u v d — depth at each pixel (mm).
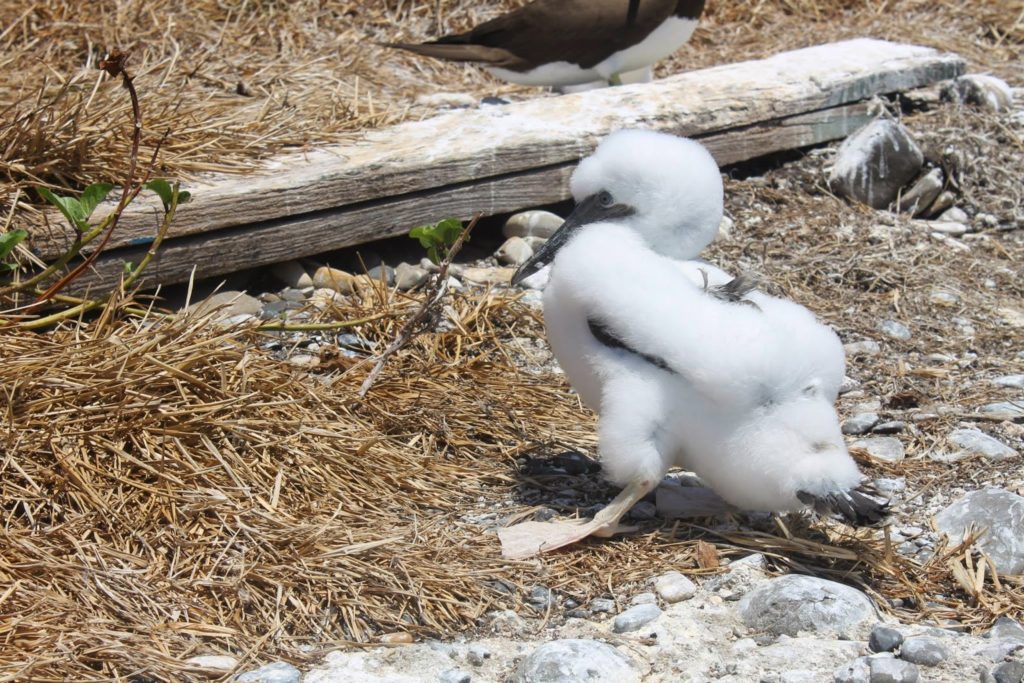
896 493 1806
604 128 2264
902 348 2064
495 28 2502
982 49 3117
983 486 1812
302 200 2080
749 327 1670
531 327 2047
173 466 1748
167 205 1918
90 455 1751
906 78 2559
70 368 1794
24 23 2398
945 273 2211
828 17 3238
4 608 1614
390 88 2543
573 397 1935
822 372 1688
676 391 1689
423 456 1820
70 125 2059
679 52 2973
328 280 2102
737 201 2344
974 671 1591
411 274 2107
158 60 2414
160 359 1822
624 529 1736
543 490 1801
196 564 1669
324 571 1673
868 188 2359
